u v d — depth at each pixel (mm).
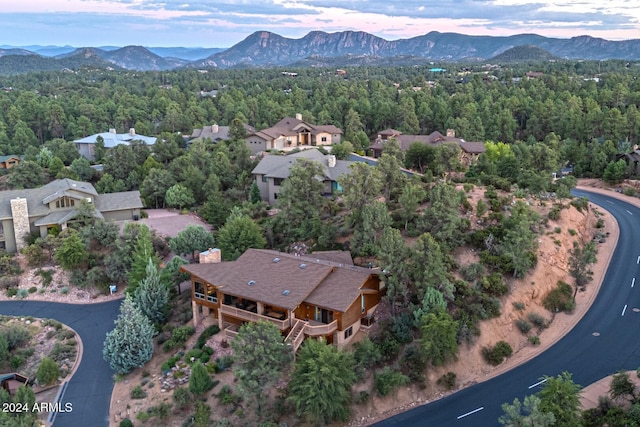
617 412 33188
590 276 53531
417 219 54438
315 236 57656
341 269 44750
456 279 46344
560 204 63000
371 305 44562
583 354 42281
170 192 79562
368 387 38531
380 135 121250
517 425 29750
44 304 56594
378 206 51281
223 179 84375
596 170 95625
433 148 80750
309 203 61094
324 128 114000
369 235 51469
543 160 80188
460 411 37031
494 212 56250
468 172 74438
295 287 42719
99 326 51812
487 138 121000
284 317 42125
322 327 40125
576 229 60031
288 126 112375
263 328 36250
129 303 44781
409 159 79875
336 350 37094
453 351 39719
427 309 41531
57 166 96125
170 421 37062
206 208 73000
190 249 60094
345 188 57375
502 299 46156
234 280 44969
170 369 42438
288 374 36969
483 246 51344
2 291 59062
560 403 31391
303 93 163250
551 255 53375
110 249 63906
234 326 45656
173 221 75250
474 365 41250
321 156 78250
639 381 37750
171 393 39688
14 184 88312
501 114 123375
